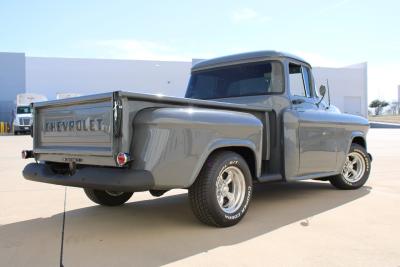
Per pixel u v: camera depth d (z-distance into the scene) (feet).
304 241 13.00
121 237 13.60
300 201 19.12
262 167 17.34
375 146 54.29
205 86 20.80
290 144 17.69
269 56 18.80
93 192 17.44
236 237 13.43
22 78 124.16
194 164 13.23
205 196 13.88
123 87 129.70
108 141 12.66
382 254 11.87
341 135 20.89
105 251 12.24
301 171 18.35
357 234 13.73
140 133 12.35
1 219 16.15
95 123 13.15
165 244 12.79
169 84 132.77
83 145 13.73
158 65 131.85
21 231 14.44
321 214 16.52
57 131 14.98
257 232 13.99
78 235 13.91
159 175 12.39
